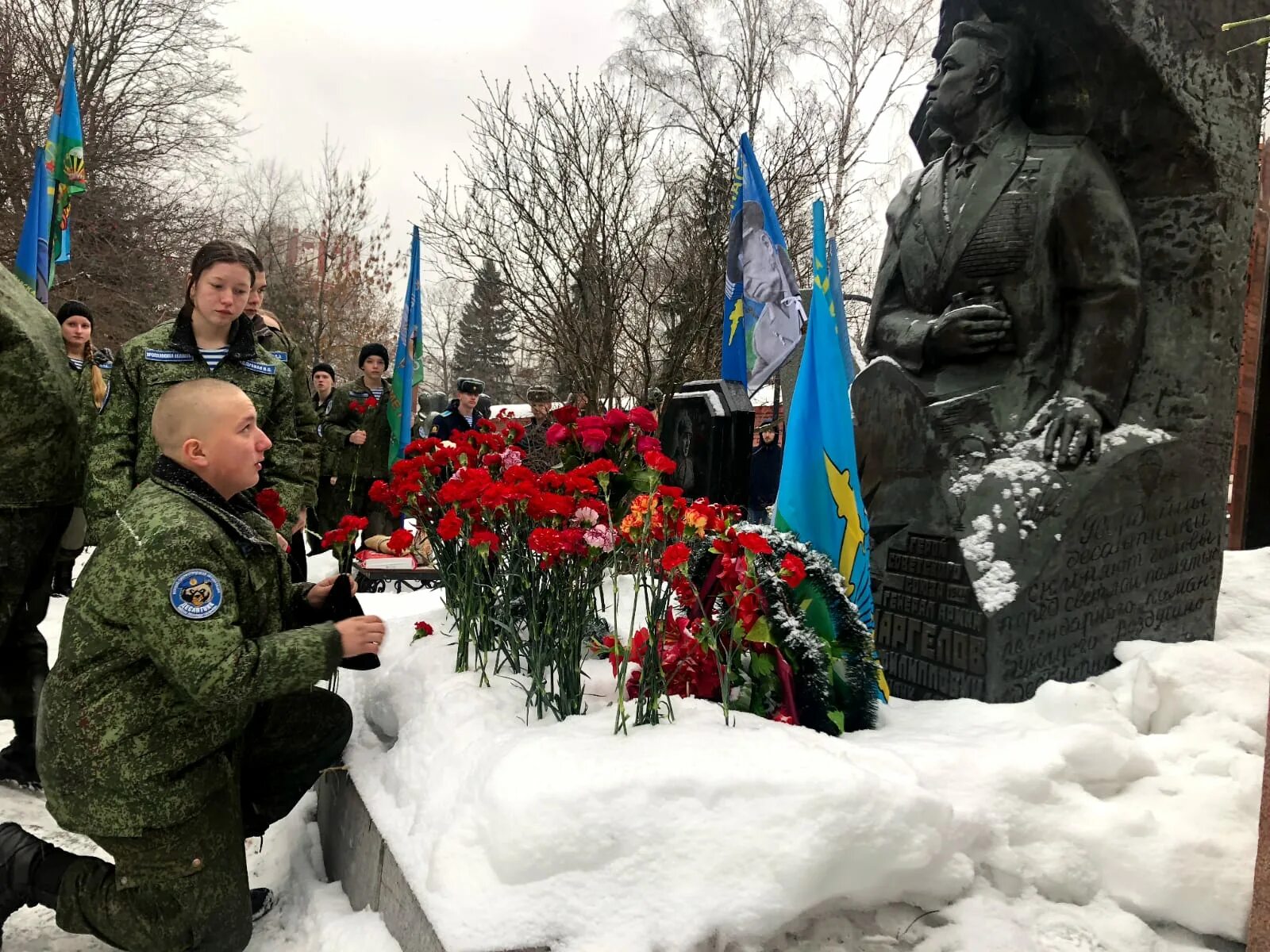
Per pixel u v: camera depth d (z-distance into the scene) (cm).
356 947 201
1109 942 188
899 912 191
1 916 213
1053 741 224
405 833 206
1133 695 272
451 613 307
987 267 332
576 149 1146
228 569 202
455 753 219
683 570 223
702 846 177
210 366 296
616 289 1191
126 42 1666
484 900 173
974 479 317
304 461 381
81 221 1523
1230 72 321
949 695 309
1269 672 263
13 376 287
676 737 203
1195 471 319
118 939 204
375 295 2198
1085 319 319
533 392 797
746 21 1268
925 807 187
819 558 256
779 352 532
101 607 190
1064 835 205
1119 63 312
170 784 198
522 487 238
